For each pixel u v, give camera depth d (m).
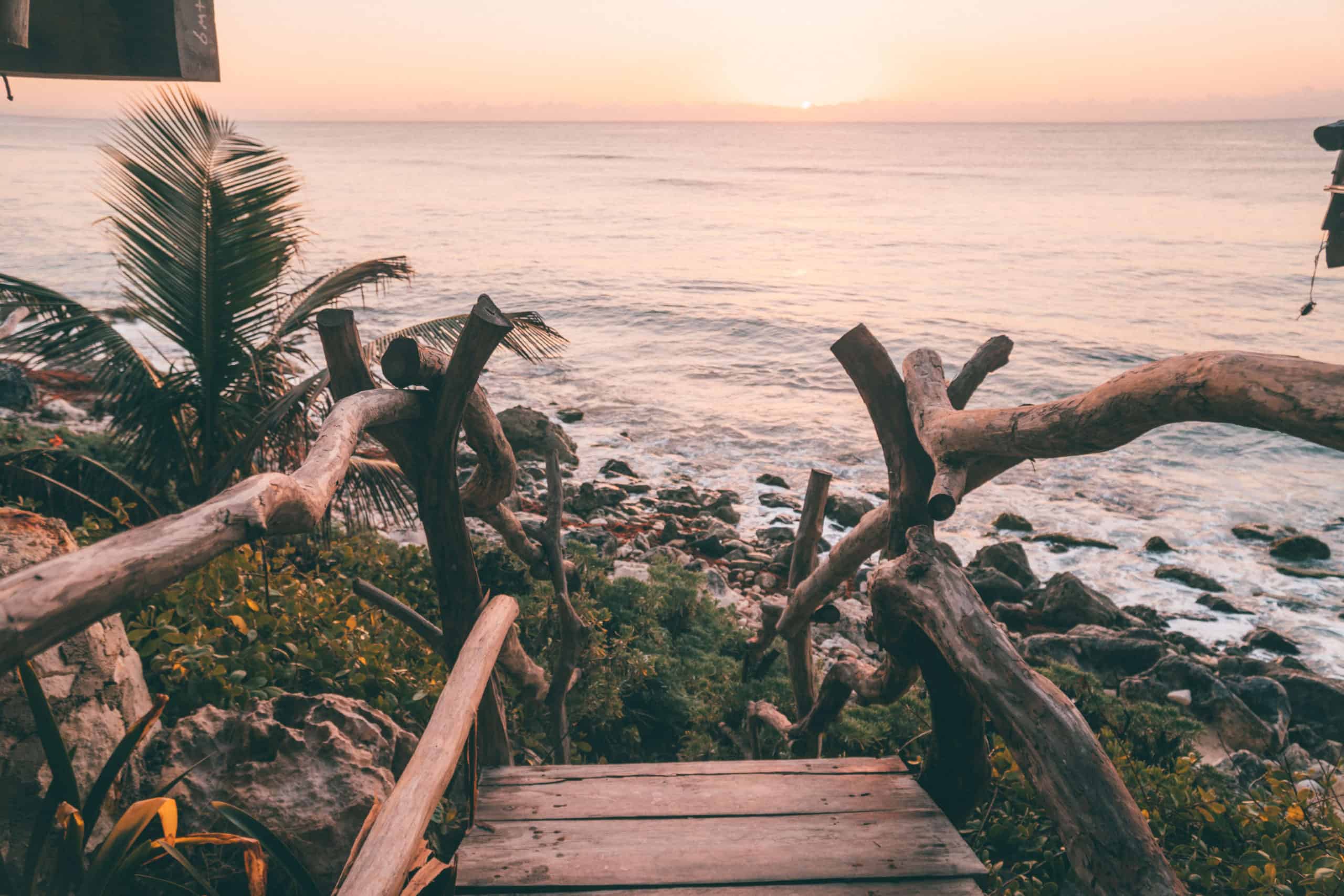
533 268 43.94
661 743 6.66
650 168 151.75
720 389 24.16
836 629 11.04
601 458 18.95
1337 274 44.00
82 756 2.73
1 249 38.09
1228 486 17.86
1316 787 6.91
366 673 4.53
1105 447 2.06
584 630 5.06
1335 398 1.35
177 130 6.17
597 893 2.45
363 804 3.01
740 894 2.45
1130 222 69.38
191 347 6.71
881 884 2.50
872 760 3.25
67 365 6.49
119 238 6.30
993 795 4.28
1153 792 4.64
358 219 63.50
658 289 38.94
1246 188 103.38
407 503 7.23
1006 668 2.22
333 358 2.75
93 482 6.48
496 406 22.30
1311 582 14.12
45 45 3.00
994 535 15.75
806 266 47.19
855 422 21.50
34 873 1.94
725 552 14.04
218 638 4.13
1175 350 28.91
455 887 2.44
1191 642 12.03
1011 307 36.31
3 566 2.80
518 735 5.14
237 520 1.36
